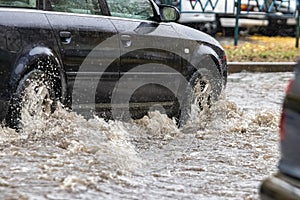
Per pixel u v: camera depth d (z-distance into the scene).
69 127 10.09
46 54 9.88
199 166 9.03
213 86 12.97
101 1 11.05
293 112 5.65
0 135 9.45
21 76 9.58
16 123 9.59
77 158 8.73
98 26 10.77
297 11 28.33
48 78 10.03
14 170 8.01
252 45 26.12
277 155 9.81
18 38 9.57
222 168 8.95
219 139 10.99
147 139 10.74
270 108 14.56
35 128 9.77
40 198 7.00
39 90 9.89
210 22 28.88
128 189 7.65
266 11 29.31
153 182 8.07
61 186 7.44
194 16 28.22
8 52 9.43
